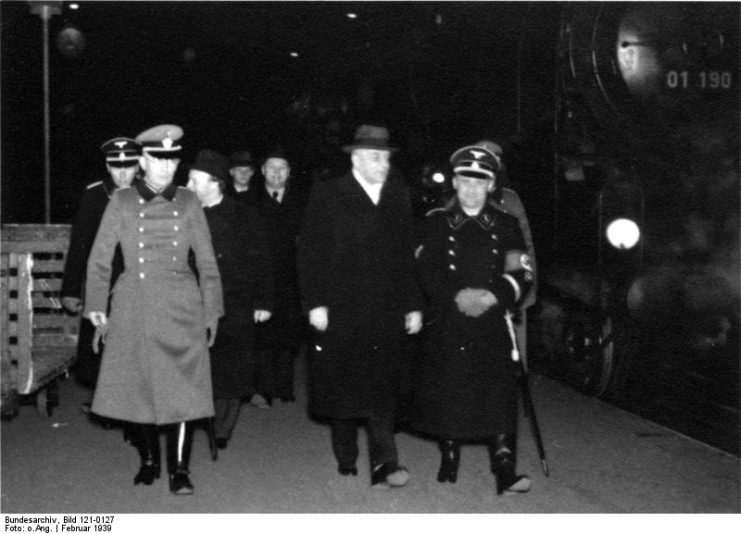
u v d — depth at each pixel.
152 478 6.77
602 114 9.13
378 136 6.55
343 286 6.56
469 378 6.34
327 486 6.73
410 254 6.67
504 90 10.30
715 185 9.10
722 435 8.12
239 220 7.79
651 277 9.10
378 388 6.59
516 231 6.46
